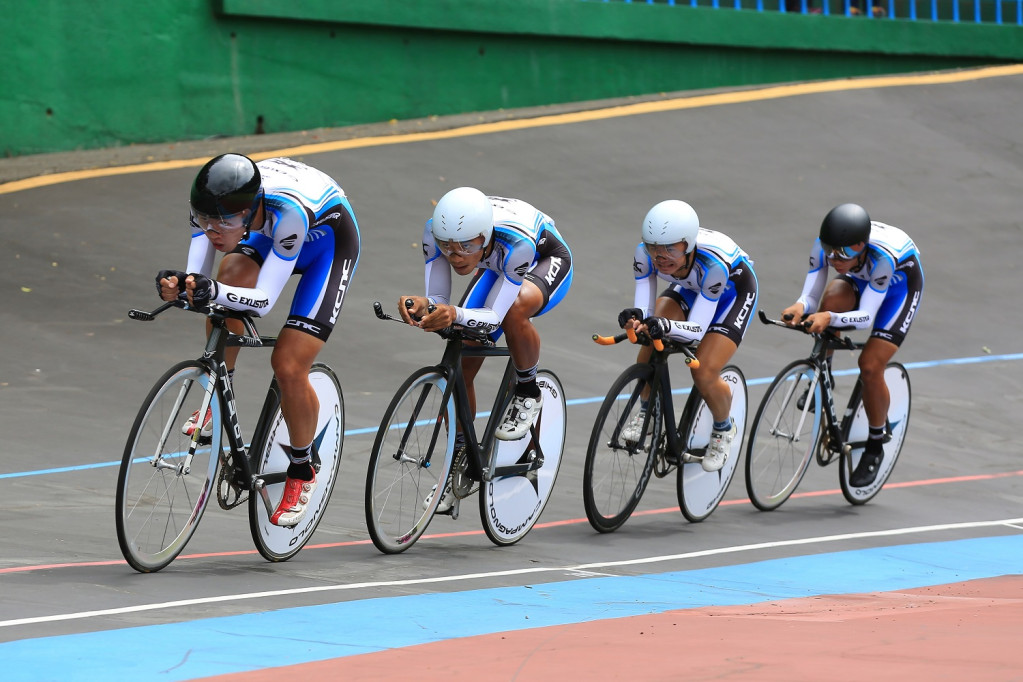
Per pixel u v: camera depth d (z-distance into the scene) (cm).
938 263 4100
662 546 1855
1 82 4662
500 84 5825
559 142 4997
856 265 2116
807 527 2038
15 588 1386
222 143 5031
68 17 4800
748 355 3250
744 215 4372
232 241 1469
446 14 5597
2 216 3856
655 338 1845
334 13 5341
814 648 1165
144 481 1484
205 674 1082
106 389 2680
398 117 5600
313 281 1572
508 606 1412
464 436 1736
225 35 5159
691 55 6250
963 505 2262
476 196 1625
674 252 1842
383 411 2652
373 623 1300
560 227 4119
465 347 1748
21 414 2464
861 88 5953
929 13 6838
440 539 1842
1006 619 1332
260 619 1299
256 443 1569
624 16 6019
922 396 3045
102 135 4922
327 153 4706
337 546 1744
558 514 2073
